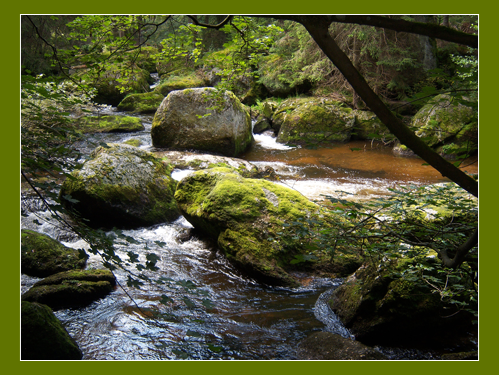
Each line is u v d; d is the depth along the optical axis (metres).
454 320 3.05
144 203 5.86
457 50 12.88
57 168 2.14
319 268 4.44
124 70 3.45
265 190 5.02
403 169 8.75
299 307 3.78
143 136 10.20
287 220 4.63
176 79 15.59
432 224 2.78
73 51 2.90
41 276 4.15
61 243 4.75
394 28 1.49
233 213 4.66
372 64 12.06
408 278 2.72
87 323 3.38
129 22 3.02
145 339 3.18
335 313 3.58
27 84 2.08
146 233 5.59
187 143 8.98
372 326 3.15
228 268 4.59
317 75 12.27
